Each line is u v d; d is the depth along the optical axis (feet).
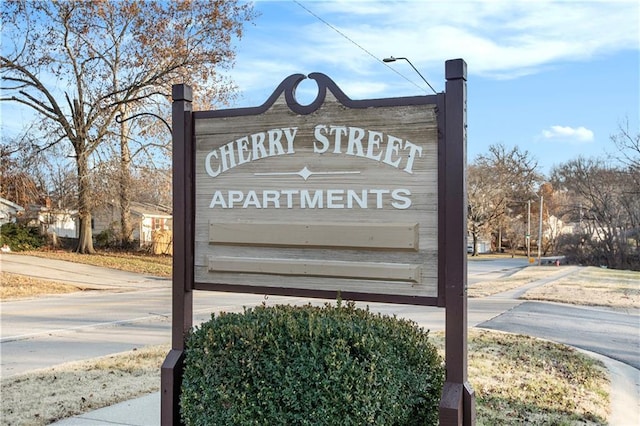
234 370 9.73
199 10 80.18
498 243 213.46
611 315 38.73
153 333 29.68
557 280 71.00
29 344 26.45
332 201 11.10
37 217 92.22
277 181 11.62
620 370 21.40
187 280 12.19
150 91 82.12
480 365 20.44
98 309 41.37
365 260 10.84
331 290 11.09
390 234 10.55
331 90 11.21
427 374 10.73
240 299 48.85
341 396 8.98
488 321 35.04
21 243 88.02
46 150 78.89
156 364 20.85
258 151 11.81
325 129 11.23
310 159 11.34
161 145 83.61
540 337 29.07
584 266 116.57
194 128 12.41
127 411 15.14
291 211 11.48
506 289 59.11
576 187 130.00
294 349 9.47
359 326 10.04
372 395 9.06
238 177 11.98
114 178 83.46
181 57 79.71
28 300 48.47
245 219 11.87
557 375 19.29
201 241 12.26
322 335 9.55
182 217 12.34
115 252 94.38
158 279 70.44
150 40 79.92
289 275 11.47
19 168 76.18
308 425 9.09
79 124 80.23
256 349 9.66
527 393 16.81
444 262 10.15
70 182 83.87
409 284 10.45
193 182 12.37
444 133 10.19
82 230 89.71
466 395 9.75
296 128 11.48
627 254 113.91
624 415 15.37
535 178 193.47
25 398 16.37
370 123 10.85
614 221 117.29
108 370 19.97
